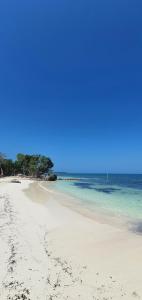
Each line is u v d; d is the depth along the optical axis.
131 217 19.88
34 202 27.20
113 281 8.37
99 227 16.22
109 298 7.35
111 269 9.30
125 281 8.36
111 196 36.44
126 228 16.09
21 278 8.44
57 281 8.33
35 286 7.95
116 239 13.27
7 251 10.77
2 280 8.26
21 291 7.64
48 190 46.47
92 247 11.88
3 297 7.30
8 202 24.53
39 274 8.79
